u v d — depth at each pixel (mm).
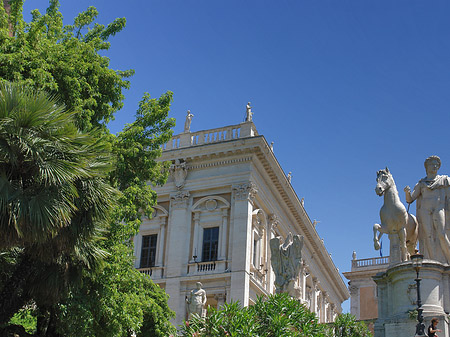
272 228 46031
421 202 19047
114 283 20969
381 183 19375
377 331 17641
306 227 53625
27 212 14000
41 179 14430
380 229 19391
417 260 14969
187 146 44250
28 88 17188
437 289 17109
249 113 44656
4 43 20266
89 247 17406
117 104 23000
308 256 56094
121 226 21000
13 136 14430
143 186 23656
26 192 14398
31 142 14477
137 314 22250
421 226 18906
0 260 16969
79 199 15984
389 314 17781
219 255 40688
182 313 39625
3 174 14227
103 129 21922
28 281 17062
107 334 20359
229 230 41250
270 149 43125
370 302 47875
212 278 39969
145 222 43750
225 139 43906
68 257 17188
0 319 15938
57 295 17312
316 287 58875
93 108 22000
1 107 14570
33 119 14781
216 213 42156
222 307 18250
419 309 14289
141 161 23328
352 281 49188
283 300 18094
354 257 50188
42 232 14250
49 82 19375
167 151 44000
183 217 42531
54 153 15023
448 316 16609
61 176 14633
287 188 47344
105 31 25203
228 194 42469
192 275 40500
